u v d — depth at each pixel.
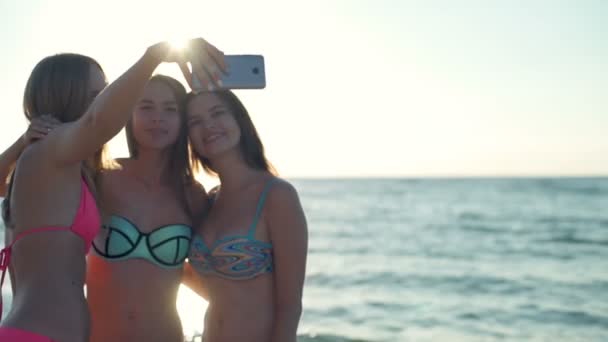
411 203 31.64
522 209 26.34
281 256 2.09
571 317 7.93
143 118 2.15
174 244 2.15
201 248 2.14
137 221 2.13
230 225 2.12
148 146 2.16
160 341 2.12
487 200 32.78
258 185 2.14
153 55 1.46
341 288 9.99
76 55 1.78
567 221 21.11
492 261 13.02
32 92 1.75
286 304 2.09
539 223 20.56
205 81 1.50
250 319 2.09
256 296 2.10
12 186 1.71
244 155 2.18
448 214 24.52
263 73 1.93
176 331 2.17
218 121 2.15
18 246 1.67
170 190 2.23
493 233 18.09
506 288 10.01
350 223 21.50
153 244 2.12
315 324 7.32
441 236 17.48
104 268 2.11
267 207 2.10
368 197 38.12
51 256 1.64
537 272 11.55
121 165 2.22
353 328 7.13
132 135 2.23
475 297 9.27
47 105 1.74
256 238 2.10
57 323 1.60
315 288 10.01
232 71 1.92
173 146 2.25
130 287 2.10
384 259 13.34
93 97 1.77
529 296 9.34
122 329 2.09
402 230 19.20
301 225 2.10
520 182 63.06
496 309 8.40
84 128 1.53
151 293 2.12
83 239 1.71
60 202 1.66
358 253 14.34
